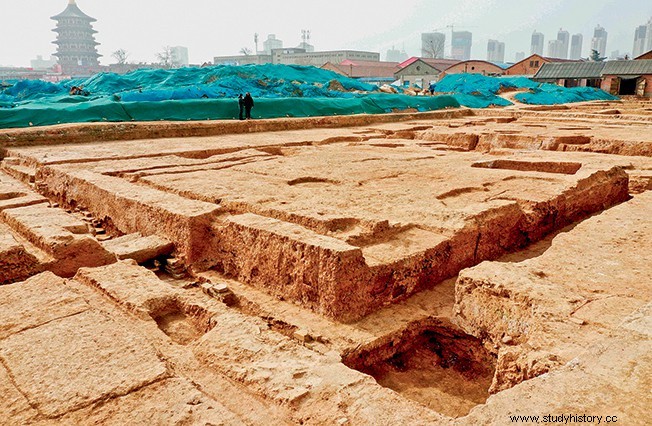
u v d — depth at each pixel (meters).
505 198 7.33
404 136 16.62
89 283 4.72
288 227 5.50
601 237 5.39
